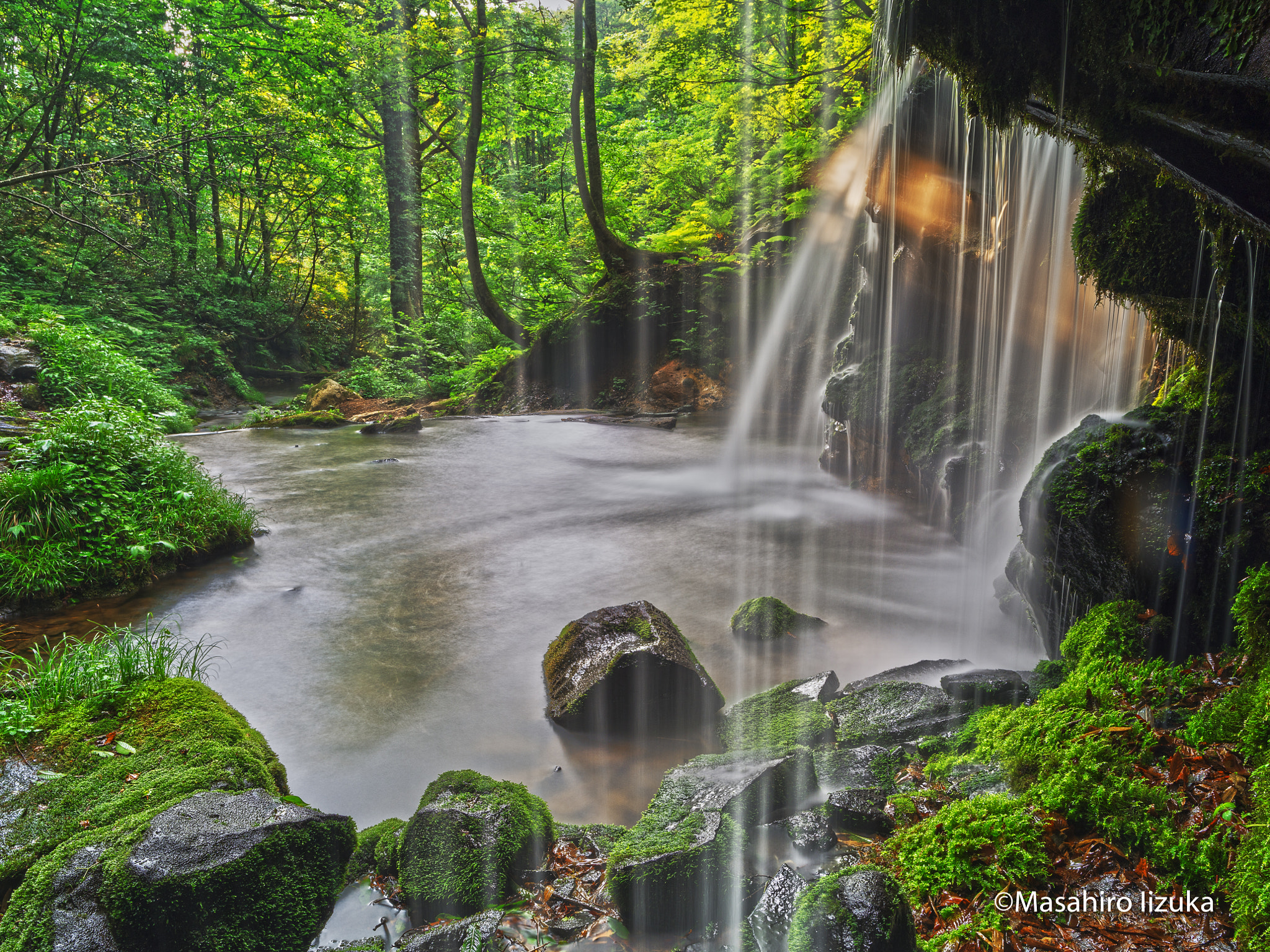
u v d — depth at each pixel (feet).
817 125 57.88
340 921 9.27
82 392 41.11
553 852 10.16
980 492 22.94
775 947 7.68
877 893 7.59
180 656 17.30
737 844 9.43
